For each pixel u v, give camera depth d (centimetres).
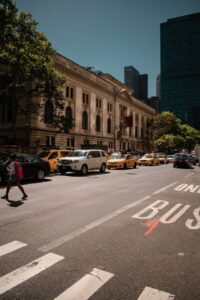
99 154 2016
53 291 300
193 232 530
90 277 333
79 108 4403
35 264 369
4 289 304
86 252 416
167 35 15262
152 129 7731
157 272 350
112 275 340
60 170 1809
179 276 340
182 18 14862
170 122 6900
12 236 488
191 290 306
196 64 14300
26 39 2325
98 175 1800
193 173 2044
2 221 588
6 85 2478
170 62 15025
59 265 367
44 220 600
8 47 2103
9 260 382
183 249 436
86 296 291
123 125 5375
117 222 594
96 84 4900
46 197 898
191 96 14238
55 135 3806
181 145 7050
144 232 525
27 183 1299
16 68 2188
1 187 1136
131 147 6625
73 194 969
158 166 3148
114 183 1329
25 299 284
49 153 1966
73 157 1831
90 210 706
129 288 308
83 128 4628
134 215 660
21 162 1296
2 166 1184
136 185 1258
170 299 287
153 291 302
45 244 449
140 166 3138
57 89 2627
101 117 5147
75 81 4312
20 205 759
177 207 761
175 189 1134
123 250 427
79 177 1641
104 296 291
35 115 3431
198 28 14412
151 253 416
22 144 3397
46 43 2394
